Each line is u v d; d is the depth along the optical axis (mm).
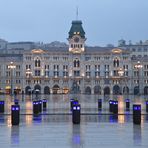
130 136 29234
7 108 65500
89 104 85000
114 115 51438
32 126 36562
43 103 68375
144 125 37250
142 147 24281
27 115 51156
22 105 77625
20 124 38469
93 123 39594
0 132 31828
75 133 31141
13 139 27812
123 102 94938
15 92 190750
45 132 31828
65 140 27281
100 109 65062
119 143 25859
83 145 25078
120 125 37312
